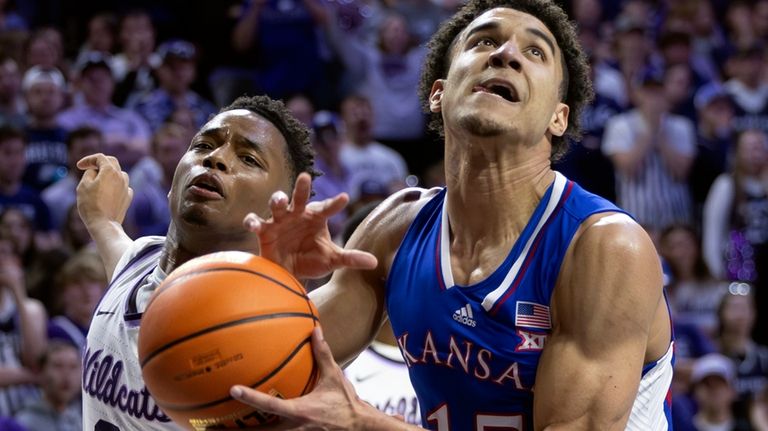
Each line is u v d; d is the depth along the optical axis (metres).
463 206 3.56
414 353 3.62
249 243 4.06
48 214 9.43
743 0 14.94
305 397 3.04
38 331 7.57
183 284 3.09
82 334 7.71
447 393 3.58
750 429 8.78
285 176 4.14
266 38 11.89
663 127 11.73
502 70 3.48
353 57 12.04
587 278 3.34
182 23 12.38
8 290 7.71
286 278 3.18
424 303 3.59
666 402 3.73
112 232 4.68
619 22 14.48
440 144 12.19
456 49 3.81
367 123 11.09
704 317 10.16
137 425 3.94
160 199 9.62
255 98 4.25
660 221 11.59
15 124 10.01
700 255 10.28
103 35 11.82
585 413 3.26
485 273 3.49
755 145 11.45
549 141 3.66
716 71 14.05
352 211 9.50
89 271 7.76
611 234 3.36
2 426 6.94
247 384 2.99
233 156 4.02
